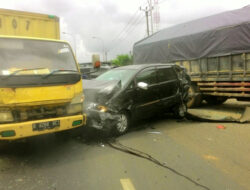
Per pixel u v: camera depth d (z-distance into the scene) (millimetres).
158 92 6000
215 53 7309
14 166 3650
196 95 8133
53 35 5180
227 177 3189
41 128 3539
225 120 6293
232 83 7023
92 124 4652
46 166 3639
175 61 8773
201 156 3938
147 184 3027
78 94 4039
